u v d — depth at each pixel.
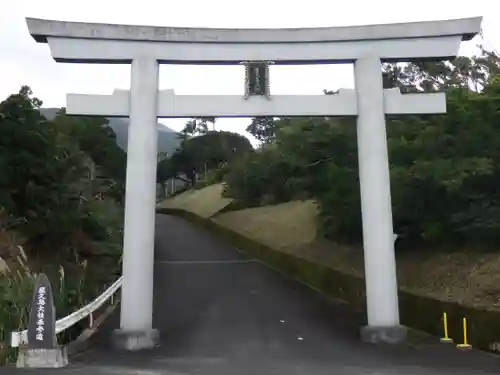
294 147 26.27
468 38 16.75
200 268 32.03
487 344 14.38
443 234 20.58
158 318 19.75
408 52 16.55
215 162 78.88
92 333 16.78
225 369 11.73
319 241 30.91
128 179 15.44
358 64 16.58
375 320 15.59
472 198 18.33
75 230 21.55
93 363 12.30
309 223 35.81
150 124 15.73
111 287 21.20
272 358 13.27
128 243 15.17
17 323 12.47
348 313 20.80
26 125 19.12
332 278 24.95
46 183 19.41
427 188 19.62
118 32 16.00
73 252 21.03
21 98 19.77
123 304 14.95
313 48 16.53
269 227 39.16
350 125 23.89
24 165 18.62
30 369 11.12
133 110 15.74
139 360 12.84
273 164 32.78
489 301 16.31
